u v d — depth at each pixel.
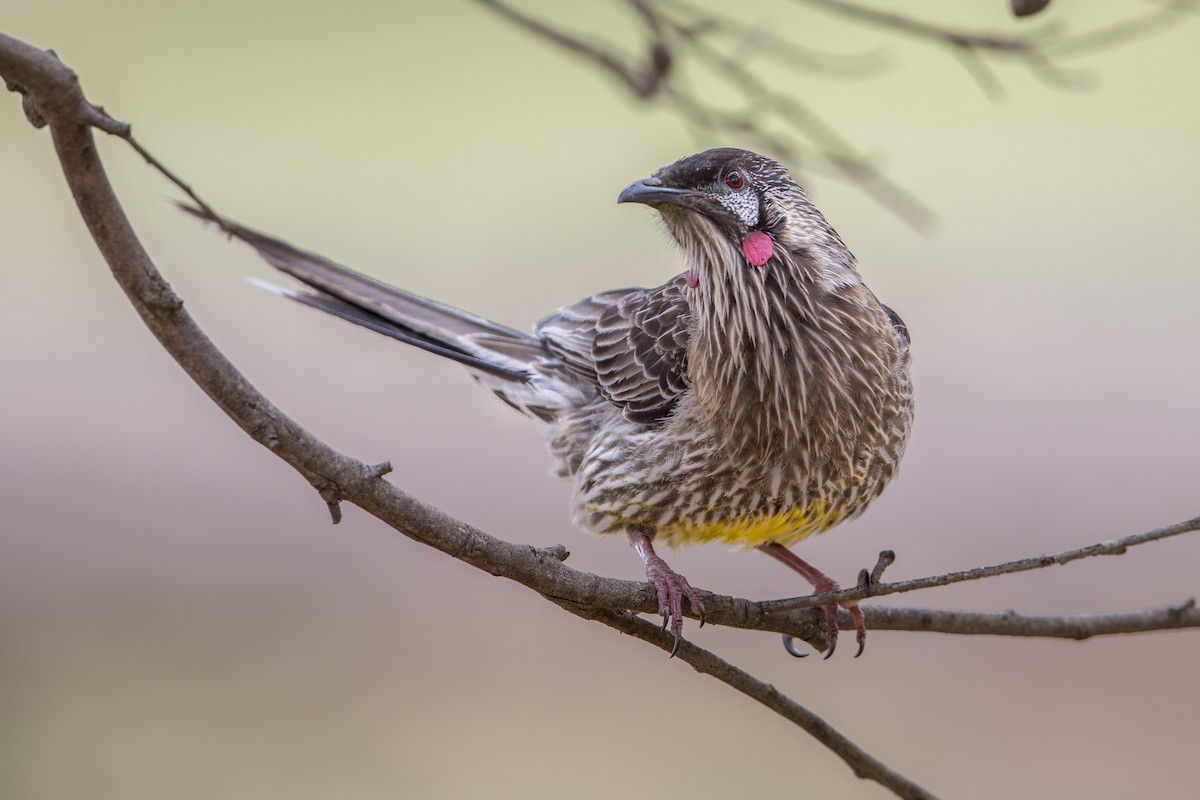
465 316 8.20
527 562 5.18
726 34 6.76
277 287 7.56
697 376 7.14
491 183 17.36
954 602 11.87
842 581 12.05
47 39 16.88
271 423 4.57
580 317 8.28
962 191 16.97
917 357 14.88
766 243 6.82
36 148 12.27
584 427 8.16
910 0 17.77
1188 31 17.78
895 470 7.52
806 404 6.89
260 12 18.23
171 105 17.45
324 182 17.02
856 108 17.64
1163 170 17.23
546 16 17.45
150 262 4.30
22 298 14.45
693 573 12.17
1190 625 6.66
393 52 18.28
